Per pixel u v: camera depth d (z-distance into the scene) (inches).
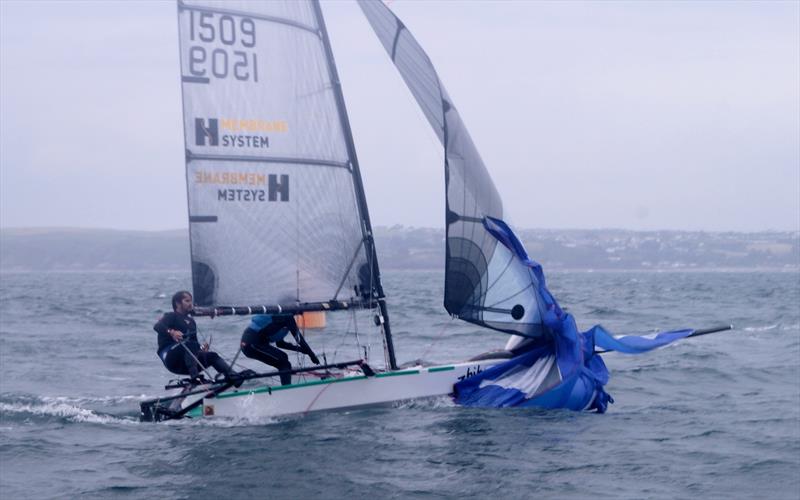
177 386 1758.1
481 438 1600.6
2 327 4242.1
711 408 1951.3
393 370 1840.6
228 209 1716.3
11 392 2192.4
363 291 1852.9
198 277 1691.7
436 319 4505.4
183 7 1680.6
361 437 1595.7
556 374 1845.5
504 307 1871.3
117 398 2100.1
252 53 1740.9
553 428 1684.3
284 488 1316.4
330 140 1820.9
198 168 1690.5
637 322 4441.4
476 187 1854.1
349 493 1294.3
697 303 6422.2
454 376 1870.1
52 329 4116.6
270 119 1755.7
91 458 1485.0
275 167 1759.4
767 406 1982.0
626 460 1476.4
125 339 3565.5
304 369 1760.6
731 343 3366.1
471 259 1859.0
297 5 1787.6
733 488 1339.8
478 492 1304.1
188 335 1731.1
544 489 1323.8
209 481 1348.4
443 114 1835.6
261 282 1748.3
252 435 1617.9
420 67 1841.8
